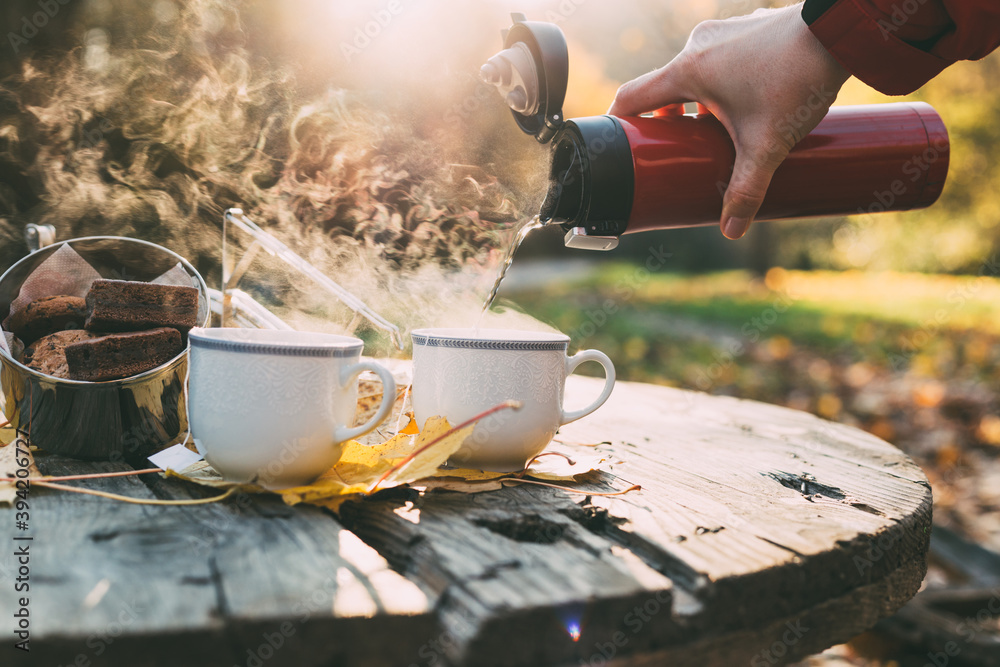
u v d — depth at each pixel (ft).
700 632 1.98
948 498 9.48
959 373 16.03
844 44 3.07
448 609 1.83
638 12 27.25
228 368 2.44
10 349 3.07
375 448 2.88
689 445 3.77
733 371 16.02
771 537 2.34
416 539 2.17
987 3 2.87
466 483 2.79
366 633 1.72
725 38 3.33
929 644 5.75
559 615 1.78
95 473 2.75
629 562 2.09
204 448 2.52
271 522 2.27
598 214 3.36
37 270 3.19
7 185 6.12
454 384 2.85
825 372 16.16
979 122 26.66
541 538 2.31
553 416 2.94
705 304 27.07
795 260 44.21
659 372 15.58
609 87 18.08
